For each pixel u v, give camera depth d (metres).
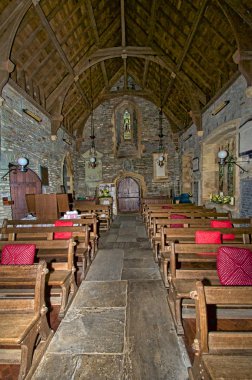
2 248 3.00
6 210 4.83
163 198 10.83
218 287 1.63
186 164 10.59
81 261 4.22
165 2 5.50
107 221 7.63
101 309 2.92
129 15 6.78
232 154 6.56
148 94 10.67
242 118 5.04
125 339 2.36
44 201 5.58
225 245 2.75
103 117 11.52
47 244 3.14
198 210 6.21
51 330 2.39
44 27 4.99
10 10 4.12
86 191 11.67
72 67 7.01
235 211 5.55
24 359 1.80
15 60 5.10
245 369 1.38
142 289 3.43
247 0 3.94
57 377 1.91
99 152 11.61
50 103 7.19
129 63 9.68
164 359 2.09
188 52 6.29
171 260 2.64
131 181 11.91
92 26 6.15
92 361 2.08
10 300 1.94
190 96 7.64
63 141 9.13
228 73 5.68
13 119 5.08
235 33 4.36
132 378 1.90
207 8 4.78
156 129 11.49
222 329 2.42
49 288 3.06
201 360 1.51
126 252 5.27
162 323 2.61
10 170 4.92
